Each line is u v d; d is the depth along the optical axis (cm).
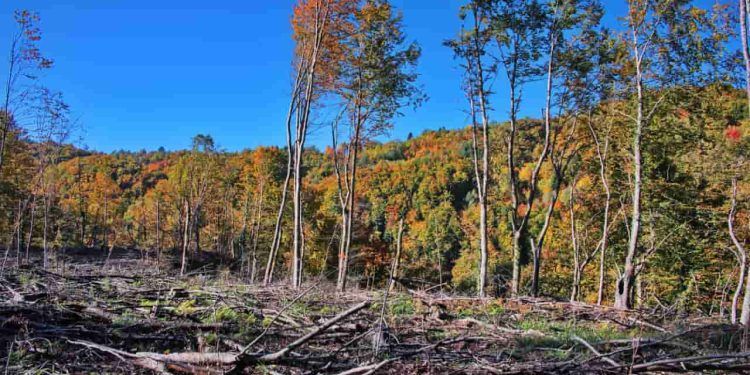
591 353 535
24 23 1335
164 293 873
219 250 3625
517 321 861
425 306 948
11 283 821
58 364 416
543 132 1853
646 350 573
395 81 1789
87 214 3978
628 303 1388
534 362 458
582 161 2098
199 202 3133
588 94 1573
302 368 424
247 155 4691
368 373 371
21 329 478
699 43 1351
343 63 1800
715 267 2059
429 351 485
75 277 980
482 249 1455
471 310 934
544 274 2675
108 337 512
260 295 938
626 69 1534
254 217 3684
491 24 1437
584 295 2650
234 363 400
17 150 1911
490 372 422
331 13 1694
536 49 1457
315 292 989
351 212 1902
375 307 857
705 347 646
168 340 510
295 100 1870
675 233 1936
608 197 1933
